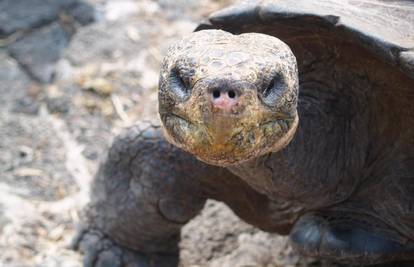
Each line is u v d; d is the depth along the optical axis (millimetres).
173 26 8070
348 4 4164
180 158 4691
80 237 5438
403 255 4367
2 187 6164
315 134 4152
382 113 4188
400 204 4184
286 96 3281
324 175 4230
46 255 5508
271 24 3977
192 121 3158
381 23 3988
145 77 7410
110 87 7250
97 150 6637
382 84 4074
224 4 8406
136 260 5289
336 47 4055
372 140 4285
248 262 5449
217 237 5723
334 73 4188
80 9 8156
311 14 3852
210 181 4715
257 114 3160
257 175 4125
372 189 4305
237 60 3166
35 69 7488
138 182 4930
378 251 4309
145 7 8297
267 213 4723
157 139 4781
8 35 7871
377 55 3766
